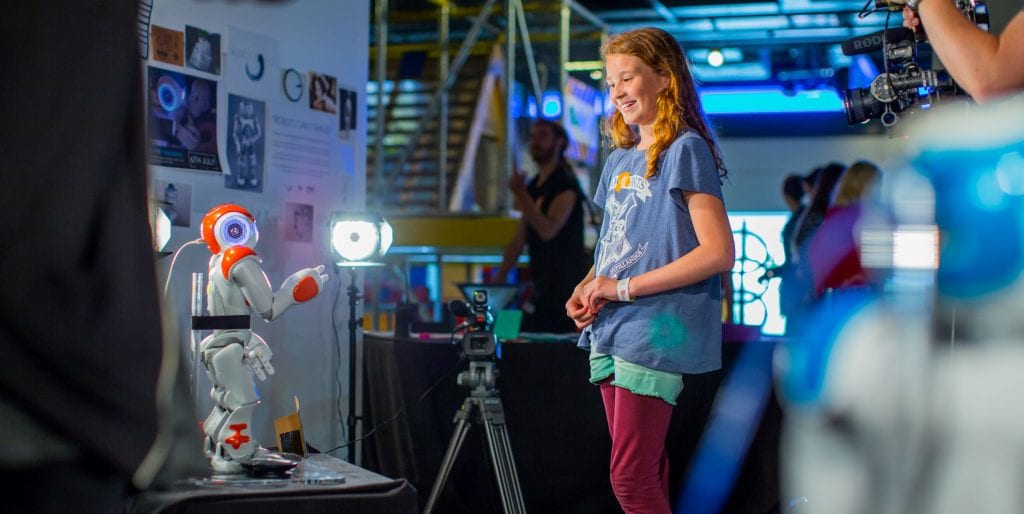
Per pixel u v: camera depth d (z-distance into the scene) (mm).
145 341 1059
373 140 8883
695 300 2473
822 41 10281
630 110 2578
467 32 9125
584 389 3322
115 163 1064
